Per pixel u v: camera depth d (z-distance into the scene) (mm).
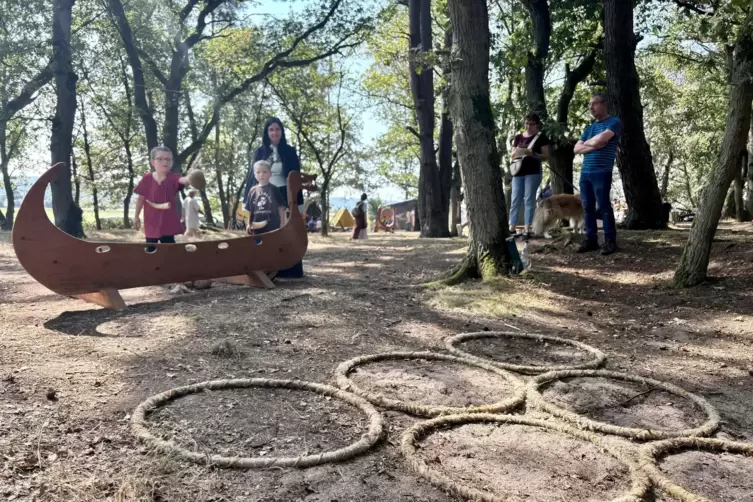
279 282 7574
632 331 5648
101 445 2748
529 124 9602
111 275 5816
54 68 16812
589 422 3297
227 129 32406
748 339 5211
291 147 8023
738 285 6605
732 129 6586
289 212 7246
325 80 29109
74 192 35906
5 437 2736
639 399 3848
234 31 25359
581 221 9609
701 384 4207
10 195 30500
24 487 2330
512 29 16391
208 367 4023
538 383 4016
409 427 3162
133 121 30469
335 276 8539
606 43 10570
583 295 6961
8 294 6742
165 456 2613
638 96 10633
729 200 29750
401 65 30859
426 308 6371
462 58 7629
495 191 7754
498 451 2914
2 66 18453
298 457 2672
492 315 6129
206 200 34500
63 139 16828
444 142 20969
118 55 24547
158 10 22938
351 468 2654
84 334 4746
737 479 2758
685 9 12625
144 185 7047
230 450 2764
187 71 23297
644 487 2555
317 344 4746
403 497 2422
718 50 16062
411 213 47500
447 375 4121
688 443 3104
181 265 6320
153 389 3533
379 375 4031
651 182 10688
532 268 8133
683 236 9016
